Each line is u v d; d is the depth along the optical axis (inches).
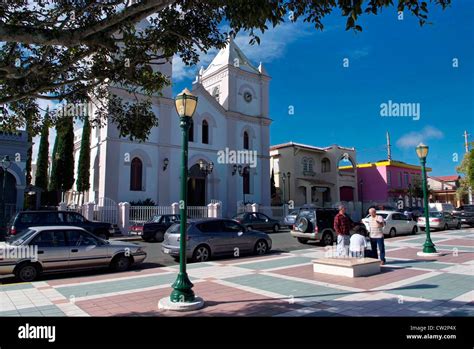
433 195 2027.6
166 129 1102.4
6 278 405.1
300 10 210.4
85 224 671.8
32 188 1031.0
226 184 1227.9
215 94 1336.1
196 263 481.7
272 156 1611.7
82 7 261.4
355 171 1685.5
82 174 1094.4
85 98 312.0
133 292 317.4
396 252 559.8
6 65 233.0
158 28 276.7
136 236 884.0
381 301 273.9
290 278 367.6
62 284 358.9
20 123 323.3
